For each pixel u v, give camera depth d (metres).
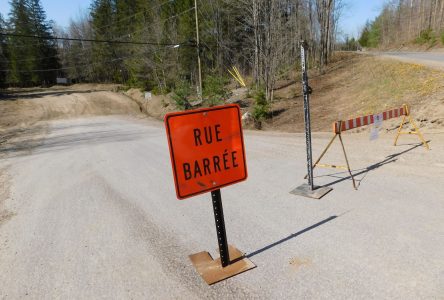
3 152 15.14
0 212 6.32
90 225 5.29
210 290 3.33
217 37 42.69
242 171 3.65
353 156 8.38
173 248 4.30
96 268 3.94
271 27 25.77
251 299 3.15
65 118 36.28
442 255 3.58
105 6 73.62
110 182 7.83
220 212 3.55
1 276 3.94
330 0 36.44
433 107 11.36
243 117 20.89
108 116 36.38
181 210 5.63
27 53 74.69
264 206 5.49
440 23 56.56
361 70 27.23
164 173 8.37
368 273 3.38
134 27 59.03
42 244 4.71
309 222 4.71
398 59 24.86
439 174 6.22
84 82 83.75
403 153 8.04
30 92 59.34
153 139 15.41
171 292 3.35
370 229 4.30
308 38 38.34
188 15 45.72
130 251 4.30
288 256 3.84
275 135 14.15
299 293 3.17
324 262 3.65
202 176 3.36
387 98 15.59
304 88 5.62
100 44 72.81
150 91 50.03
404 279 3.23
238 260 3.80
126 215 5.60
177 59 44.34
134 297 3.32
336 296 3.08
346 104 19.00
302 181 6.72
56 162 11.10
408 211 4.75
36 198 7.00
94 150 13.26
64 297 3.41
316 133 13.84
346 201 5.36
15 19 74.12
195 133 3.29
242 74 40.94
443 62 18.72
